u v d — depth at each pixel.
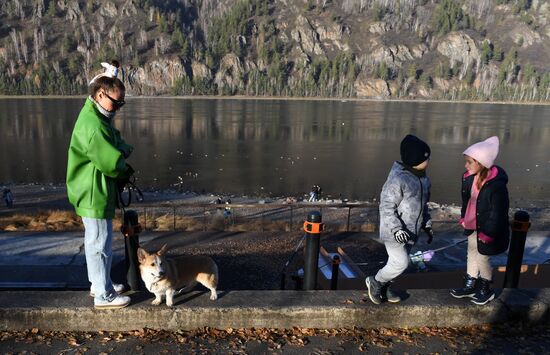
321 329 3.86
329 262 8.58
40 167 43.31
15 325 3.64
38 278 9.08
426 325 3.96
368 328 3.90
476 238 3.96
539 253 10.39
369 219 20.20
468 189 3.97
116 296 3.71
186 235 12.73
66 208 25.47
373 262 9.34
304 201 31.22
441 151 57.19
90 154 3.21
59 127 75.38
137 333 3.68
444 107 154.50
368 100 198.12
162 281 3.60
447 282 7.09
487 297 3.96
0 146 55.41
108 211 3.47
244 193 35.03
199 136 69.75
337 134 74.06
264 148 58.44
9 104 131.75
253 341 3.64
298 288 7.63
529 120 103.00
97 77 3.33
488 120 101.75
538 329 4.00
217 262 10.70
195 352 3.45
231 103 161.75
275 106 147.38
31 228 13.45
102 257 3.55
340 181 40.00
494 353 3.57
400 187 3.52
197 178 40.19
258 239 12.51
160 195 32.44
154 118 98.38
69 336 3.61
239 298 3.98
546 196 35.28
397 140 67.62
